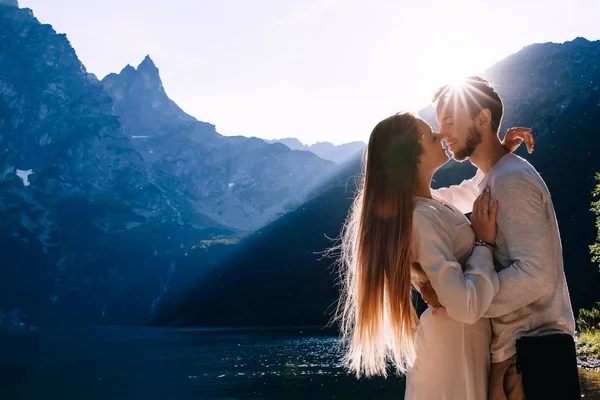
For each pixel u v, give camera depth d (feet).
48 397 92.43
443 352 8.05
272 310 470.80
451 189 10.87
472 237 8.21
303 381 99.81
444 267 7.61
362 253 8.36
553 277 7.84
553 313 7.89
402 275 7.97
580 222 307.58
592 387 52.11
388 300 8.23
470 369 8.00
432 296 8.11
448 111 8.94
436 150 8.57
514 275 7.70
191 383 108.47
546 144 397.39
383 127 8.32
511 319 8.04
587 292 243.19
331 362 143.43
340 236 9.14
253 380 109.09
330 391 81.66
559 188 348.38
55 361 173.37
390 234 8.05
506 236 8.00
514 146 9.42
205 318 504.43
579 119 407.03
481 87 8.82
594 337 84.53
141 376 124.47
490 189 8.38
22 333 451.12
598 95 420.77
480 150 8.94
